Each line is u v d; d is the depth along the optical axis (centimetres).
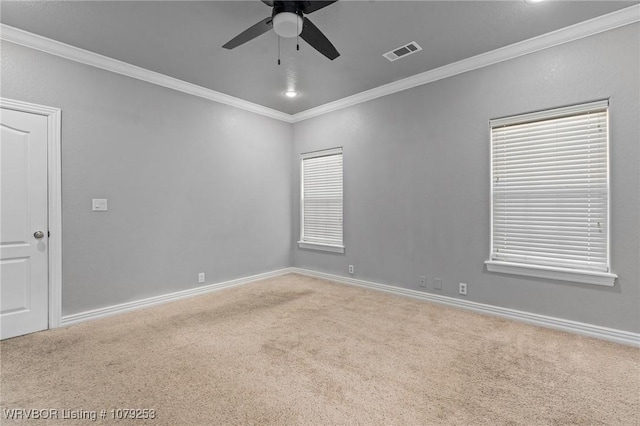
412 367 209
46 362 216
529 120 281
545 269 270
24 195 263
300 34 209
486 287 307
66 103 283
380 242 390
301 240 496
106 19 241
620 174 241
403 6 226
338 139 435
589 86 251
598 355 222
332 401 173
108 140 308
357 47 285
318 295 377
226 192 412
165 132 351
